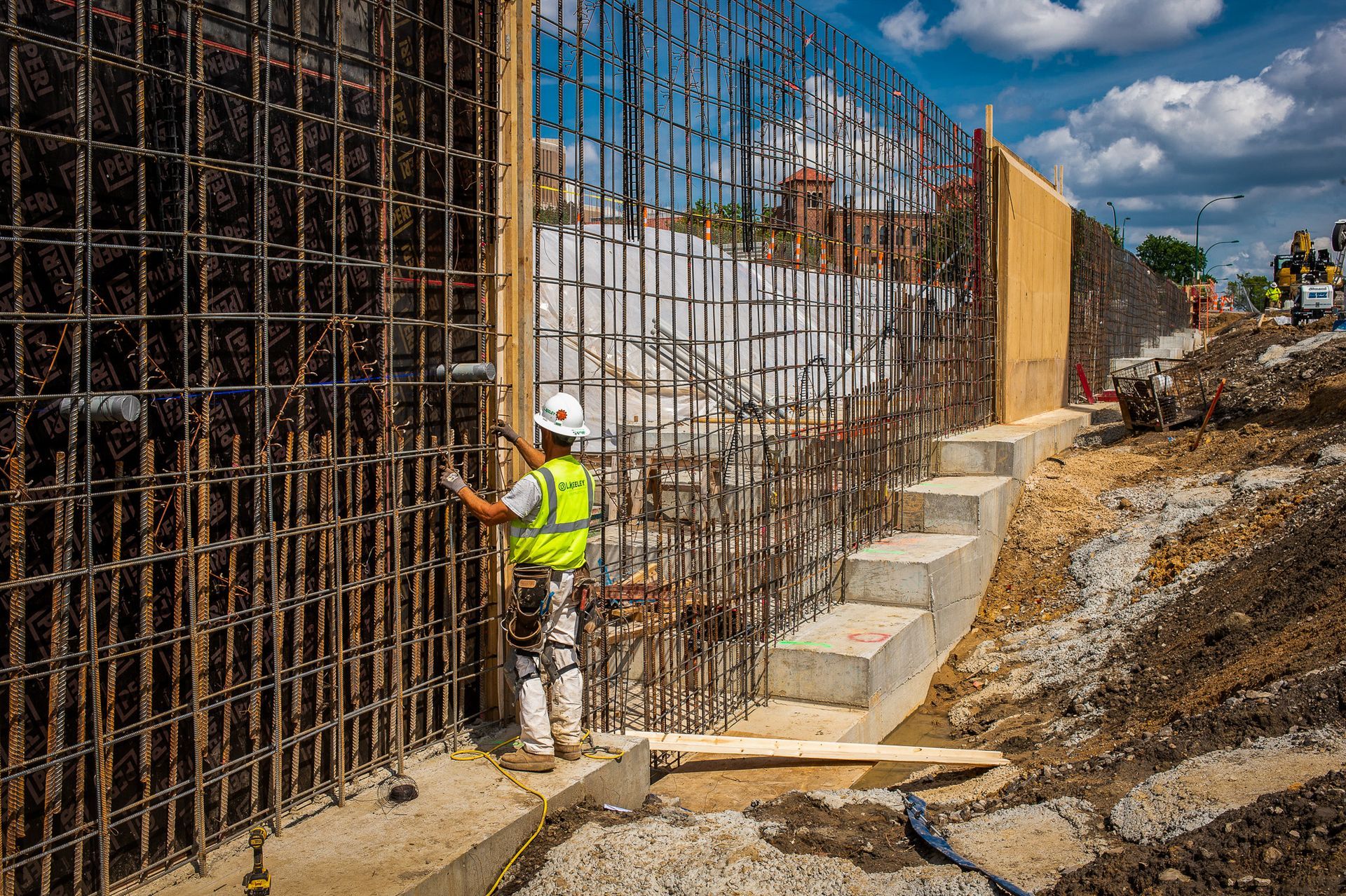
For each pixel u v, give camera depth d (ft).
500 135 17.70
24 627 11.41
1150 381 50.52
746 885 13.85
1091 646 28.14
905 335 36.65
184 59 13.01
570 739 16.93
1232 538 31.40
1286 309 127.24
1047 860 14.14
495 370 17.66
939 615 31.55
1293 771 14.21
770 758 23.49
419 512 16.56
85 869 12.43
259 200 13.29
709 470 23.20
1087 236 68.95
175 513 13.24
